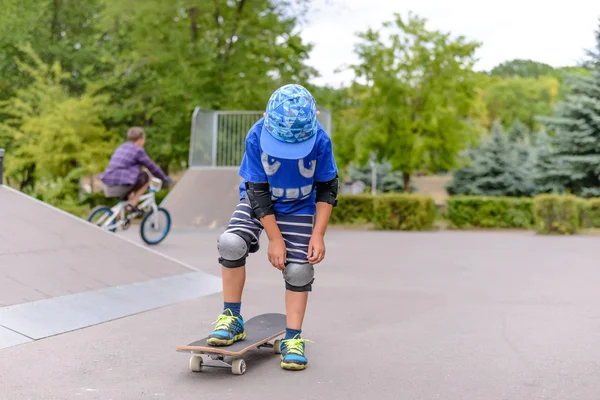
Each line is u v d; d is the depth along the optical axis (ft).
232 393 9.11
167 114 67.00
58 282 15.42
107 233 20.58
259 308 16.02
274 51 67.00
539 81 242.58
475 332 13.51
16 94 67.05
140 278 17.71
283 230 10.78
